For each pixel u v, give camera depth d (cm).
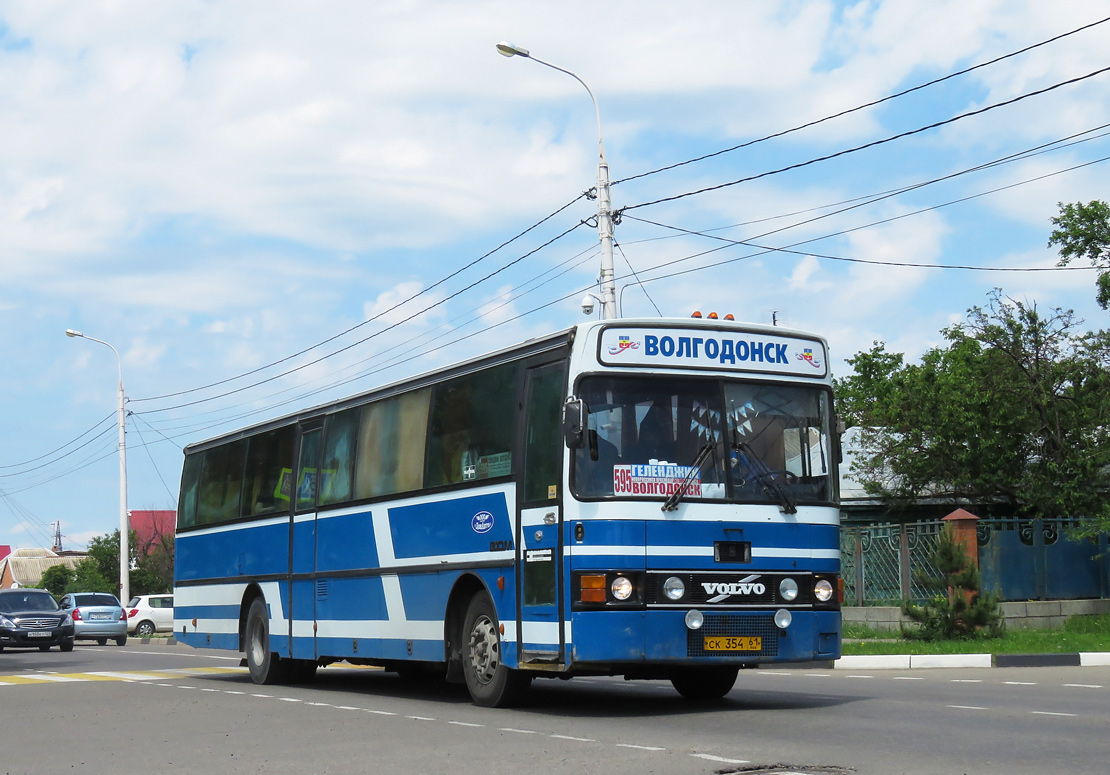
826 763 839
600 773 816
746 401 1241
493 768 854
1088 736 973
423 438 1469
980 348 4278
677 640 1159
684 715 1173
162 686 1811
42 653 3466
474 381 1380
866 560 2495
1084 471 3209
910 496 3525
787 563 1216
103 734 1170
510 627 1258
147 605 4962
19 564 11288
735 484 1211
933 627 2155
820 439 1270
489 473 1321
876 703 1266
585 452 1178
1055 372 3322
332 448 1698
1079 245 3403
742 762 849
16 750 1070
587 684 1634
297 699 1505
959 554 2158
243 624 1933
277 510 1833
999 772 792
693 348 1234
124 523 4756
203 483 2134
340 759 931
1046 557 2445
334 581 1647
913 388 3547
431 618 1413
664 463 1191
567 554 1170
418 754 943
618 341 1210
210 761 949
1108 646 1998
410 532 1469
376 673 2072
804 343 1288
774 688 1518
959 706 1221
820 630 1223
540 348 1263
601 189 2269
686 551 1176
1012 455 3394
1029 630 2292
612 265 2255
